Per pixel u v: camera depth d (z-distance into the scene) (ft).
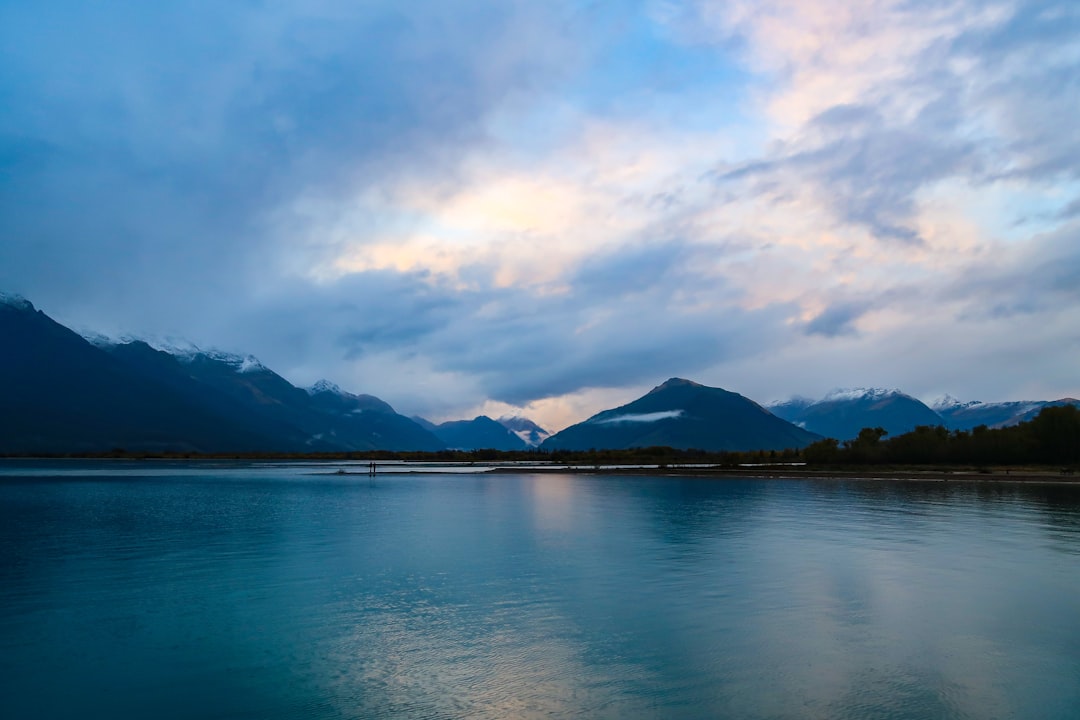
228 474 464.65
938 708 52.26
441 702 53.72
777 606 81.41
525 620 75.92
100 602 84.94
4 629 73.41
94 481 363.97
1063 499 235.61
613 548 126.11
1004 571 102.06
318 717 51.21
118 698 54.95
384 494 273.54
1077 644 67.00
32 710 52.85
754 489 297.94
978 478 366.43
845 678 58.23
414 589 91.45
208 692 56.08
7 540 138.31
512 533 148.36
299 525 163.94
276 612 79.87
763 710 51.85
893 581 94.94
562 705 52.90
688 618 76.23
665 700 53.78
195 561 113.39
